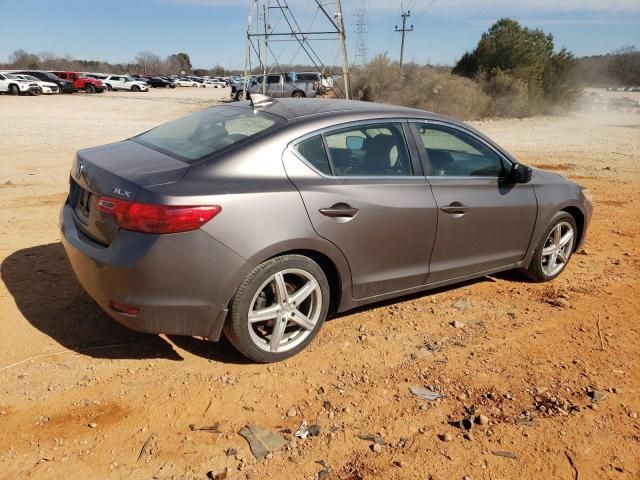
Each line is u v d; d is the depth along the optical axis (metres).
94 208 3.27
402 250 3.93
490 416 3.17
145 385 3.29
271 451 2.80
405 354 3.81
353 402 3.24
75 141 14.02
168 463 2.69
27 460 2.66
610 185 10.29
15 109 26.12
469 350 3.90
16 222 6.28
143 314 3.10
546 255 5.12
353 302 3.85
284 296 3.45
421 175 4.04
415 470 2.72
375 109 3.99
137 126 19.50
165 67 126.88
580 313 4.58
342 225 3.55
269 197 3.26
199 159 3.33
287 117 3.67
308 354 3.73
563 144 17.84
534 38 38.34
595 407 3.29
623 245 6.54
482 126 27.12
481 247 4.45
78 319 3.99
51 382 3.27
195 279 3.10
